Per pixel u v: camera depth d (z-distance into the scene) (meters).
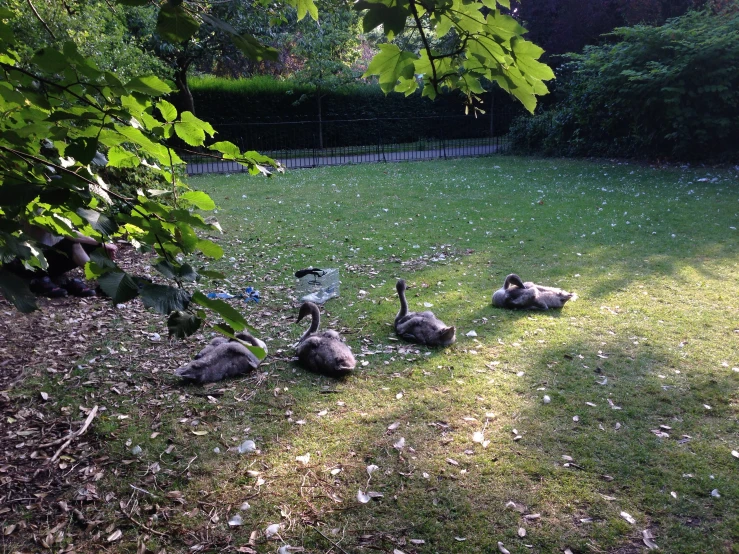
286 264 8.41
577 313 6.26
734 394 4.53
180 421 4.25
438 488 3.50
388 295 6.97
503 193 13.73
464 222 10.84
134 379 4.90
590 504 3.35
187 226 1.88
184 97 21.56
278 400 4.55
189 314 1.65
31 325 5.98
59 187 1.66
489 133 26.77
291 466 3.72
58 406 4.46
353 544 3.07
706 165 15.98
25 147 1.94
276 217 11.66
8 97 1.70
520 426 4.14
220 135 23.48
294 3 2.58
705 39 15.09
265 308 6.60
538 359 5.20
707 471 3.62
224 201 13.49
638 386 4.69
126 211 1.87
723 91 15.27
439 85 2.18
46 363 5.16
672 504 3.34
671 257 8.16
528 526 3.18
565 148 20.17
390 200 13.28
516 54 1.96
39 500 3.42
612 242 9.07
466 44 2.07
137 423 4.23
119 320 6.22
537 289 6.43
